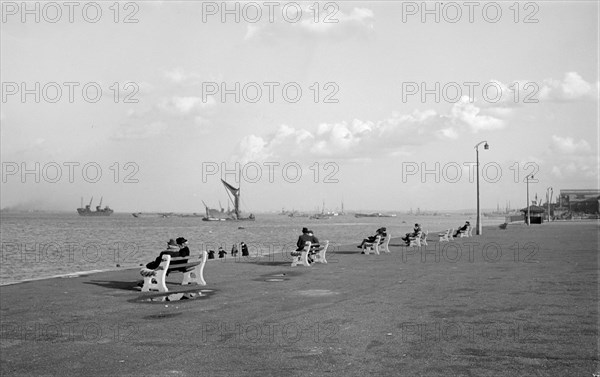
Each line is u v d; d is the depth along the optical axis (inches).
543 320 420.2
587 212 6865.2
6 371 308.0
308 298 548.7
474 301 513.0
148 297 561.3
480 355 327.0
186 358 329.7
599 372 293.1
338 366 309.3
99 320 441.7
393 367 305.9
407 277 720.3
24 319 447.5
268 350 345.7
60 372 305.6
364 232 4367.6
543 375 289.0
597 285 608.1
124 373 302.7
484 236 1951.3
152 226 6692.9
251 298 551.2
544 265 850.8
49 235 3981.3
